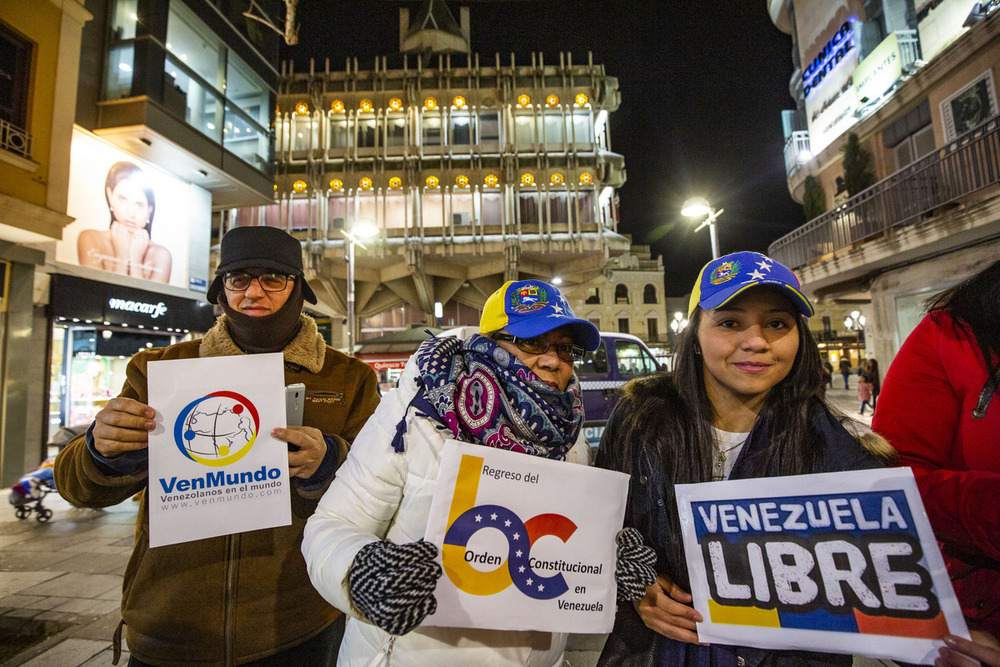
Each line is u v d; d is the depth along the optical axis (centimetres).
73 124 820
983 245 717
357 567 95
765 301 131
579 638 304
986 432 130
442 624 107
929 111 914
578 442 142
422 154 2464
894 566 111
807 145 1372
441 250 2367
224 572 147
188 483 133
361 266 2559
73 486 138
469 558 110
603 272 2964
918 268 834
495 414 121
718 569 125
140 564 150
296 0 1075
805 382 136
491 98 2531
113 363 1087
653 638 138
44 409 876
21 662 278
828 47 1255
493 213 2444
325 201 2433
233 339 168
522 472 116
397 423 122
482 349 130
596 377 662
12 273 823
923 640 107
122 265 1012
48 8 784
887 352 914
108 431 127
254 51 1332
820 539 118
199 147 1086
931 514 132
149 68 962
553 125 2530
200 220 1230
